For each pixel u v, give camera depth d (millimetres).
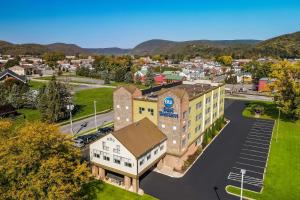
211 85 73062
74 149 36094
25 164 29312
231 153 55438
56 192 28781
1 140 33094
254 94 126375
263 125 75812
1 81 127250
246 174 46156
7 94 94562
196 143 57125
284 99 78938
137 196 39344
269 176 45344
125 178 41531
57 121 77188
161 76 157500
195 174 46094
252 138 64812
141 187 41750
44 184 29109
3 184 29609
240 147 58844
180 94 46406
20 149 31109
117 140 40750
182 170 47125
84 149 56344
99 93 124000
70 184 31547
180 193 40188
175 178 44594
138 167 40219
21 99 92125
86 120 79375
